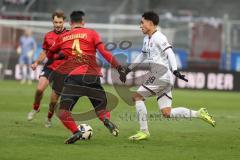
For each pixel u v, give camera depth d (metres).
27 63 101.00
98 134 41.16
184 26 115.81
